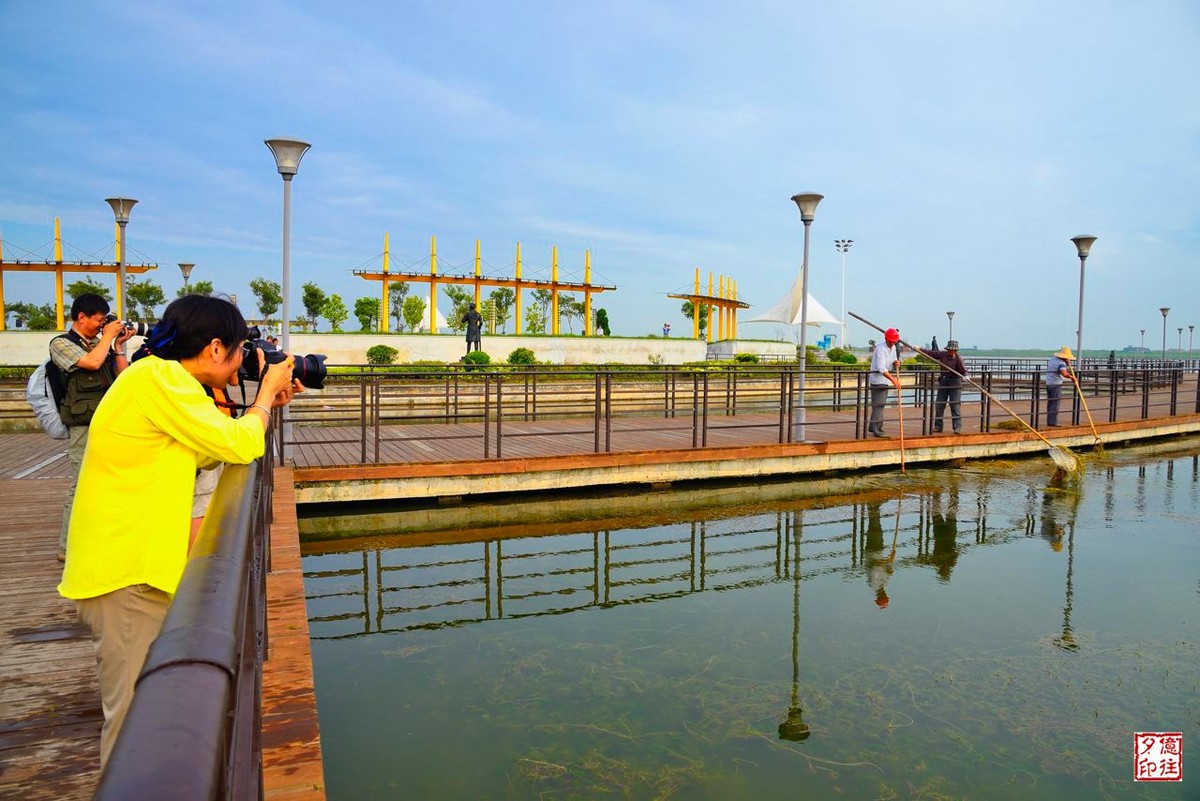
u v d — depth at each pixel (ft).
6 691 10.11
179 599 3.32
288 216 27.81
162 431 6.00
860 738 12.72
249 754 3.70
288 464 25.75
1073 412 44.29
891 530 25.93
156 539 6.08
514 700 13.88
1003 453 38.58
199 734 2.14
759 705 13.80
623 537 24.64
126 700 6.19
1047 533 25.73
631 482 29.73
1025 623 17.85
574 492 29.17
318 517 25.36
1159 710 13.82
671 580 20.81
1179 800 11.14
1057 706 13.92
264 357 7.77
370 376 26.16
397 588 19.85
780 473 32.60
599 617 18.10
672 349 89.66
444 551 22.94
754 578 21.06
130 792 1.74
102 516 6.01
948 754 12.30
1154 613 18.54
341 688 14.30
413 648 16.19
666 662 15.60
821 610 18.67
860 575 21.39
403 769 11.60
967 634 17.17
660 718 13.28
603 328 126.82
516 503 27.78
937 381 39.83
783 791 11.21
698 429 38.50
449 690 14.26
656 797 11.00
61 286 75.82
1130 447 44.50
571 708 13.58
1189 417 48.24
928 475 34.55
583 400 57.77
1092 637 17.03
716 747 12.37
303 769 8.00
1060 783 11.55
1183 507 29.30
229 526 4.66
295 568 14.25
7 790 7.93
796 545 24.21
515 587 20.08
